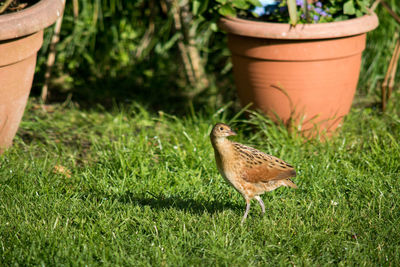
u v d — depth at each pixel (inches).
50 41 389.7
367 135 311.4
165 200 239.5
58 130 331.9
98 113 363.9
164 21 418.6
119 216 223.5
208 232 209.3
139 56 423.8
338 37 277.4
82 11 394.9
